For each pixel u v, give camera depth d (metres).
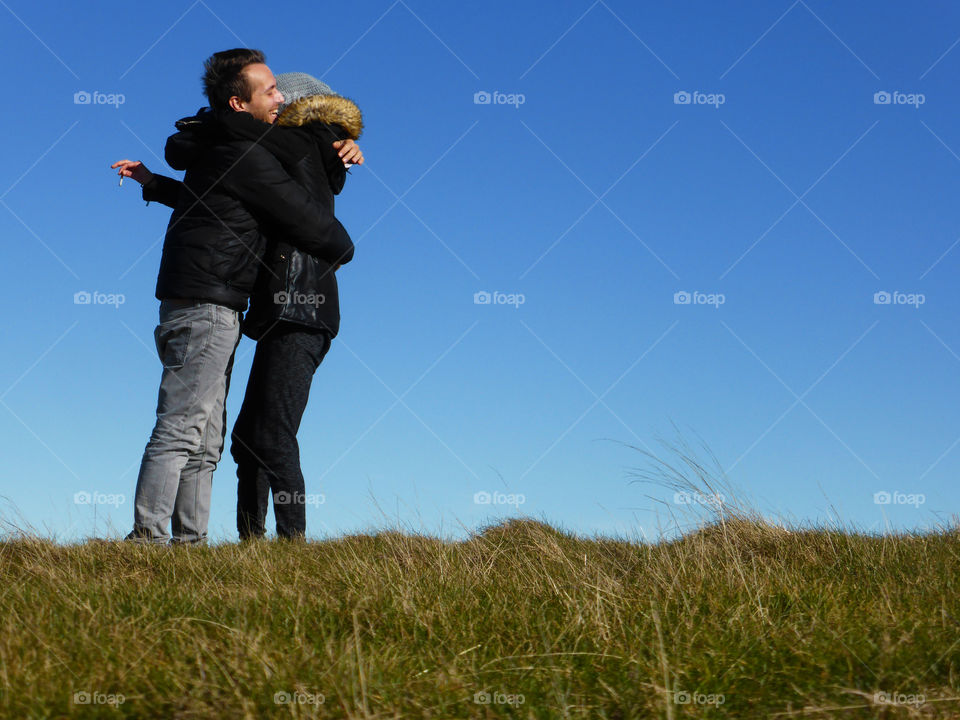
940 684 2.82
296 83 6.08
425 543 5.74
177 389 5.34
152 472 5.27
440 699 2.59
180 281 5.32
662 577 4.17
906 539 5.69
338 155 5.89
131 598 3.80
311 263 5.74
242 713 2.45
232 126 5.38
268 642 3.09
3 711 2.45
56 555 4.93
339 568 4.57
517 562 4.92
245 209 5.43
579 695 2.70
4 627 3.28
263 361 5.76
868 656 2.98
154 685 2.65
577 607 3.52
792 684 2.76
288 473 5.75
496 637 3.30
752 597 3.72
